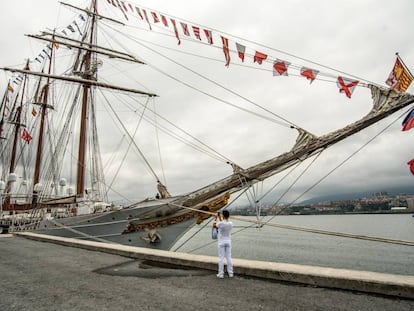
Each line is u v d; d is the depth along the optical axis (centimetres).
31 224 2425
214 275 800
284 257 3838
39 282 735
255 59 1205
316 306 548
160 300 585
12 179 3039
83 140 2533
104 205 2028
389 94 1267
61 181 2956
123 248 1170
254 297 604
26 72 2530
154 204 1578
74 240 1470
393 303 558
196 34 1348
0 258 1092
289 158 1397
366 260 3644
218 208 1490
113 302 574
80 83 2705
